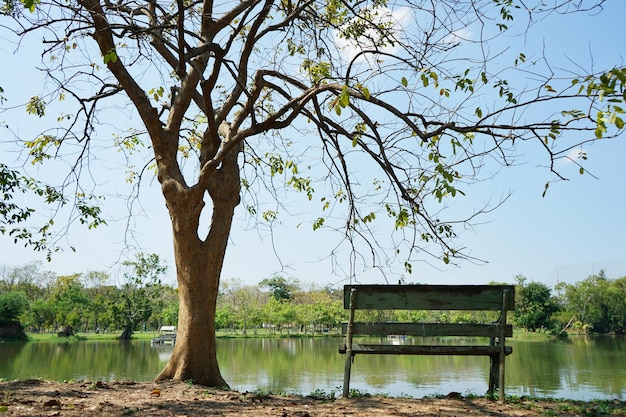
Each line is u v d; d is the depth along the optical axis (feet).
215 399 16.69
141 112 22.81
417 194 21.91
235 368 65.16
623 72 12.73
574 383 45.42
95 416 13.05
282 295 252.62
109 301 184.14
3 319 163.22
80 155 26.03
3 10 19.25
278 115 22.17
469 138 21.58
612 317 161.48
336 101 18.60
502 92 20.22
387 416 13.92
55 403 14.23
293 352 103.65
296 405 15.97
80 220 28.12
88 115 25.94
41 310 191.01
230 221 23.93
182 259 22.30
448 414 14.24
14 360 77.66
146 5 25.57
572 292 165.58
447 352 17.20
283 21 23.94
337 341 170.60
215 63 21.58
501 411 14.83
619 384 44.42
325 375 55.11
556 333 169.68
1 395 15.52
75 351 105.70
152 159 29.22
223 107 25.66
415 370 58.54
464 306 17.38
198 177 22.26
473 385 43.19
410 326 17.56
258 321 220.84
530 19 18.04
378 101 19.86
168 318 198.08
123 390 18.15
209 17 25.57
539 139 17.75
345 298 18.20
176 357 21.57
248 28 31.68
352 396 18.04
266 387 43.80
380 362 72.38
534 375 52.95
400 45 20.35
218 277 22.98
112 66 22.35
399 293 17.72
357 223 25.32
